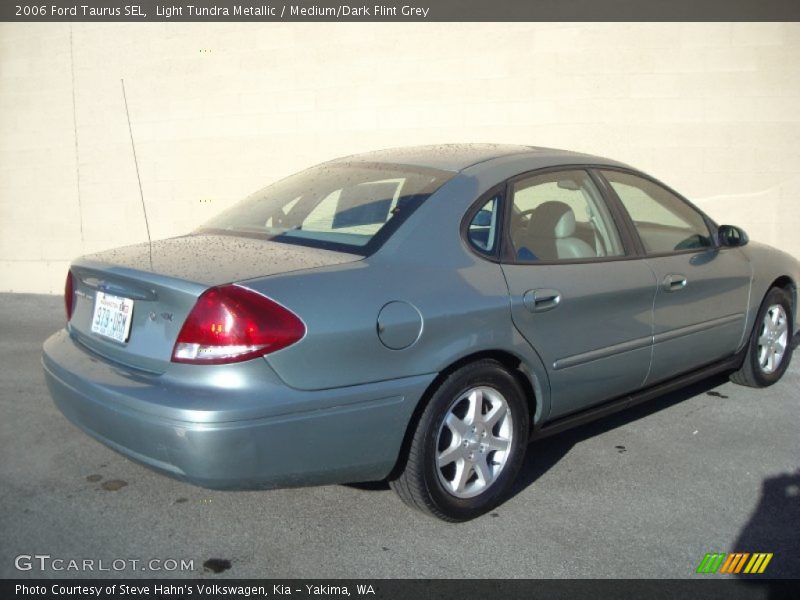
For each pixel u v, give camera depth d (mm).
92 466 3914
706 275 4395
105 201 9555
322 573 2965
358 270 3041
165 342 2916
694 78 7156
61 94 9648
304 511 3447
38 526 3297
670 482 3766
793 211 7109
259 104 8578
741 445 4227
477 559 3068
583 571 2990
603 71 7320
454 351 3146
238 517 3389
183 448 2734
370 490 3654
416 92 7914
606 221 4016
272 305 2803
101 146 9484
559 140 7504
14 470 3865
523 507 3498
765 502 3568
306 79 8328
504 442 3426
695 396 5023
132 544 3160
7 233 10250
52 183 9867
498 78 7613
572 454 4090
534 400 3592
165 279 2924
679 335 4223
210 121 8836
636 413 4719
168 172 9133
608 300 3762
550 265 3605
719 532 3293
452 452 3252
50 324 7438
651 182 4438
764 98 7055
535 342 3455
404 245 3221
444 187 3473
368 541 3195
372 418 2961
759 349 5074
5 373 5617
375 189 3602
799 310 6559
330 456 2914
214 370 2766
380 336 2961
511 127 7625
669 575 2971
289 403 2785
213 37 8703
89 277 3365
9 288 9438
